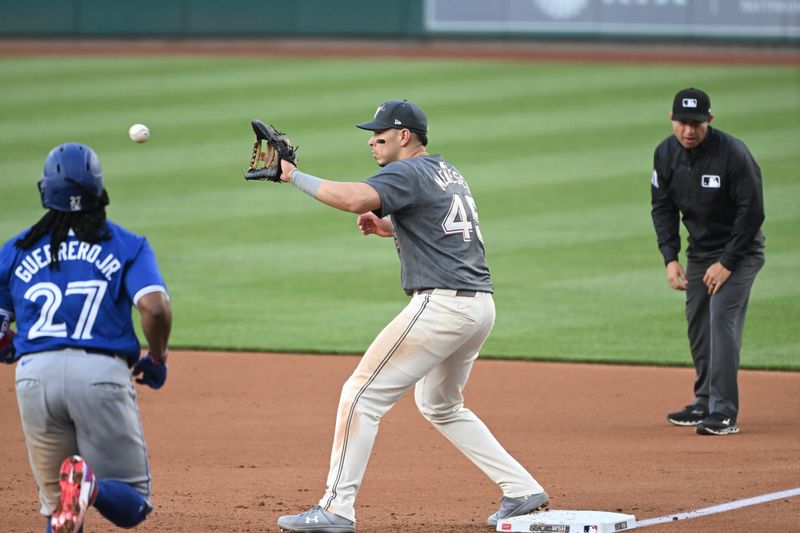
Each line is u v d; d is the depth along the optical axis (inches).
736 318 1078.4
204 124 2915.8
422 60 3700.8
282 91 3270.2
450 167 802.2
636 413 1163.3
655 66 3548.2
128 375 655.8
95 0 3966.5
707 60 3617.1
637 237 2034.9
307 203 2313.0
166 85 3361.2
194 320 1579.7
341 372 1338.6
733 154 1052.5
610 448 1023.0
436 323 767.1
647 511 824.3
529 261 1892.2
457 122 2925.7
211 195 2347.4
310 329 1534.2
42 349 640.4
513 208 2223.2
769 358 1387.8
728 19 3698.3
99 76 3494.1
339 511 756.0
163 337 652.1
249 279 1800.0
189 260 1907.0
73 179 642.2
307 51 3855.8
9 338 679.7
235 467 966.4
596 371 1344.7
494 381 1299.2
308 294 1716.3
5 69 3597.4
